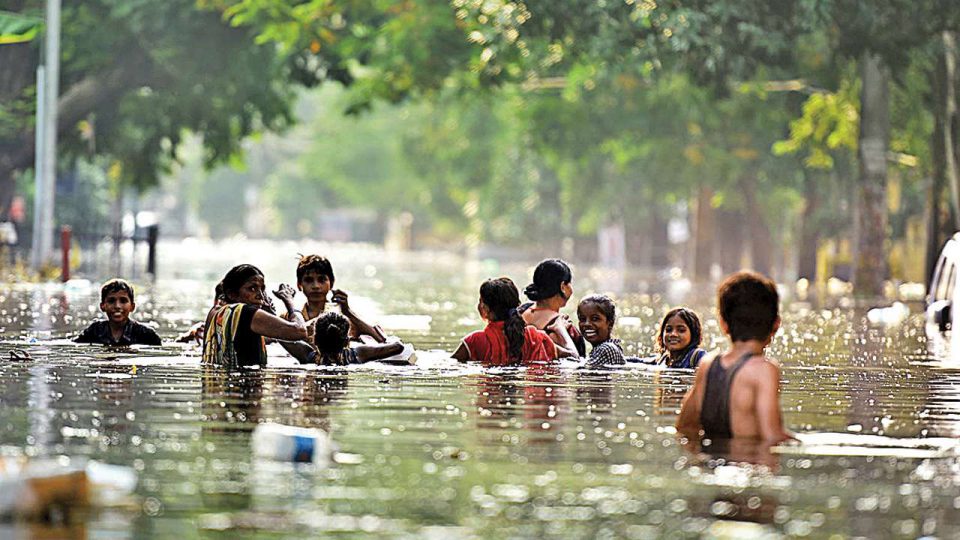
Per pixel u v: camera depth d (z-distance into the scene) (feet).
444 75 309.63
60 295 183.93
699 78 216.54
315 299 94.53
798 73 297.12
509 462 52.60
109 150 353.10
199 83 316.19
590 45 226.99
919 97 284.82
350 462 52.24
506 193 583.58
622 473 50.62
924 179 311.27
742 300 59.31
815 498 47.03
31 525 42.19
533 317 94.68
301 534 41.52
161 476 48.98
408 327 138.51
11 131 304.09
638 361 91.25
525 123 395.75
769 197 420.36
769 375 58.75
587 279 366.43
